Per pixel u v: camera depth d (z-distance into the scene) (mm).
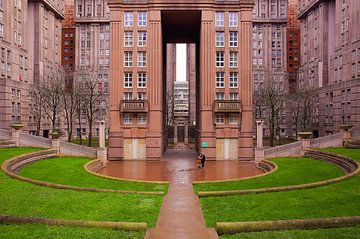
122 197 22094
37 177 30172
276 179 29469
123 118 52625
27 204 19656
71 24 124188
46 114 74500
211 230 15875
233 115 52094
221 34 52625
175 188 27812
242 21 52375
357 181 24984
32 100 72062
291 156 45844
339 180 25406
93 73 104938
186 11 52500
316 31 86000
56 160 40719
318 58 84250
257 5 106750
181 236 15109
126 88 52781
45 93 73312
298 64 120625
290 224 15195
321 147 47656
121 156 52250
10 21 66250
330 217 16203
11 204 19531
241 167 43781
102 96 103812
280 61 107188
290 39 120625
